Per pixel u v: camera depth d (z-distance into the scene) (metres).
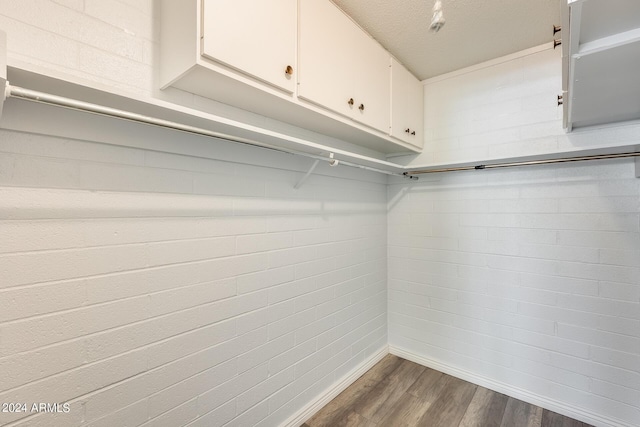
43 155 0.91
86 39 0.97
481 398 2.05
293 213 1.77
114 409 1.07
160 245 1.18
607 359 1.77
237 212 1.46
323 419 1.84
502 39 1.86
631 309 1.71
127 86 1.06
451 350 2.35
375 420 1.83
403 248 2.60
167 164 1.20
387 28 1.74
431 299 2.45
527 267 2.03
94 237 1.02
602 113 1.53
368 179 2.42
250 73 1.10
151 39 1.12
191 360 1.29
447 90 2.31
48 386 0.93
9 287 0.86
